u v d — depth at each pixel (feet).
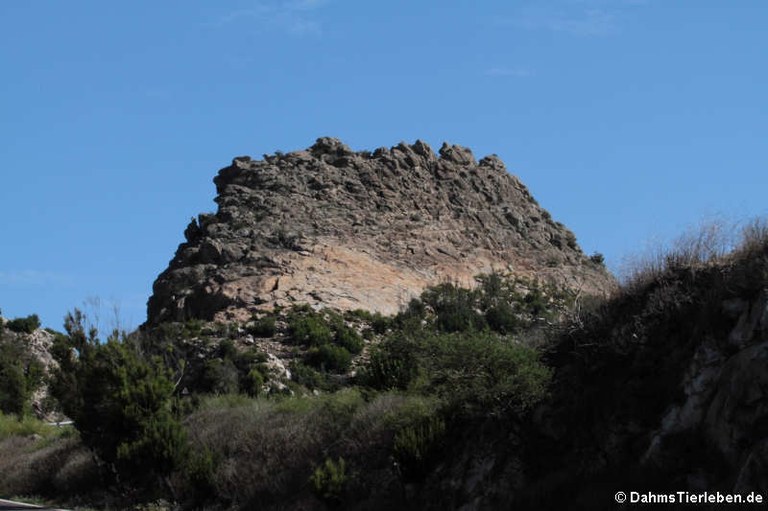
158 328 209.87
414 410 89.45
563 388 74.43
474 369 84.48
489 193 310.65
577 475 66.18
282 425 106.32
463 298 233.14
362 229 273.13
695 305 66.18
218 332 210.79
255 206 280.31
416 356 96.94
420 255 263.49
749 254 65.41
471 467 77.56
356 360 199.31
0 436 149.59
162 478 104.88
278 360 190.90
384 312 231.91
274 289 234.38
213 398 127.85
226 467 102.17
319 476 87.10
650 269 72.59
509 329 214.48
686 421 60.90
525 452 73.26
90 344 121.80
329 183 294.66
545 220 314.76
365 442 92.53
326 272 244.22
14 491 124.47
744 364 57.06
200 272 251.19
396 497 83.10
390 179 299.99
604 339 72.08
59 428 156.04
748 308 60.70
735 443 56.49
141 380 111.34
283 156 313.73
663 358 66.18
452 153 323.37
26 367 217.77
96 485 115.55
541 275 269.44
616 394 67.26
